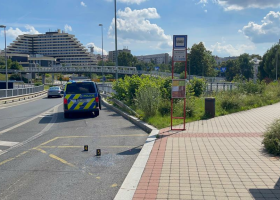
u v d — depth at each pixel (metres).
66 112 15.41
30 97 39.44
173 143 8.12
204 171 5.75
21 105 26.03
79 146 8.71
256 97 17.50
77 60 171.25
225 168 5.89
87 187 5.42
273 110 14.55
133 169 6.00
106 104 22.72
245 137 8.69
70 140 9.63
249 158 6.54
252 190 4.77
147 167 6.10
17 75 96.69
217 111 13.99
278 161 6.28
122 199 4.59
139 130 11.09
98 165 6.75
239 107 15.05
